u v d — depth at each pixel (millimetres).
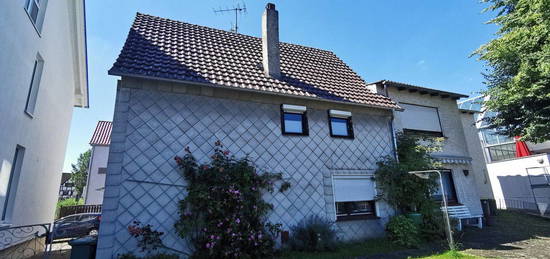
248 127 7980
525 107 11602
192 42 9422
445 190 12023
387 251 7258
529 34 10578
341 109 9766
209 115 7562
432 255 6691
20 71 7188
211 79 7520
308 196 8211
